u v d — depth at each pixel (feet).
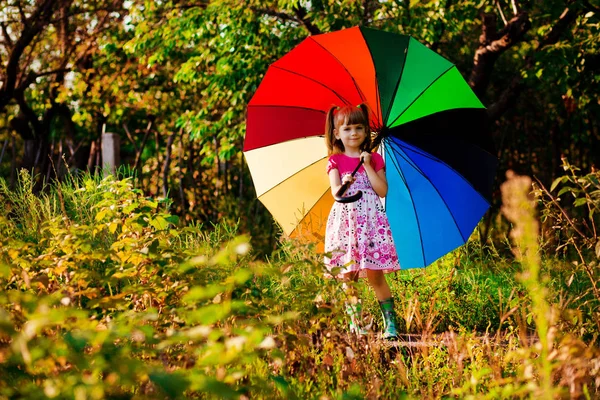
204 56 33.58
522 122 42.27
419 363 11.25
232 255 7.88
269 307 9.71
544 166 42.24
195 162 41.96
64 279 11.50
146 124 48.88
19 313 7.55
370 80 14.66
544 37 32.07
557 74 30.19
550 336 7.70
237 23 31.65
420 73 14.21
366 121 14.61
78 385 5.86
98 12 42.63
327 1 30.81
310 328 9.77
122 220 11.46
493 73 42.45
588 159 40.68
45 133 43.62
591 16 29.45
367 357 10.22
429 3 30.04
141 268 9.58
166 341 6.49
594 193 12.10
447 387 10.39
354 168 14.58
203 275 9.43
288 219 15.58
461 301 15.53
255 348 7.31
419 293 15.52
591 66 32.17
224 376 6.95
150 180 41.04
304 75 14.83
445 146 14.74
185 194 40.88
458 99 14.21
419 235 14.97
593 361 8.32
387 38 13.80
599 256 11.82
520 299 12.05
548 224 15.84
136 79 41.81
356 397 7.47
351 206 14.12
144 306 9.77
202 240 17.19
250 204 37.29
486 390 9.64
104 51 39.34
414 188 15.07
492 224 31.42
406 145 15.07
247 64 32.22
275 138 15.53
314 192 15.40
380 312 15.08
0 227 13.71
